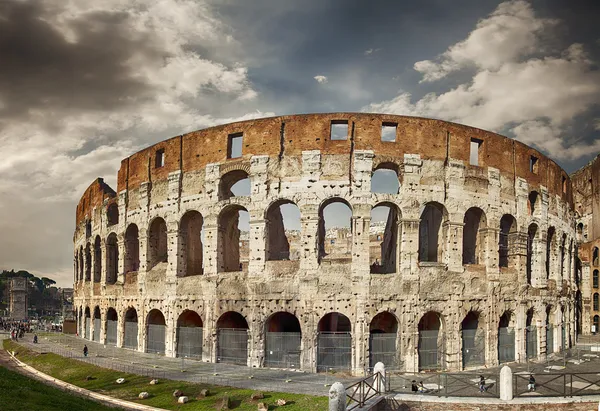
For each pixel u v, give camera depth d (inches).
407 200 2105.1
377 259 3668.8
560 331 2709.2
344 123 2174.0
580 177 4264.3
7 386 1318.9
